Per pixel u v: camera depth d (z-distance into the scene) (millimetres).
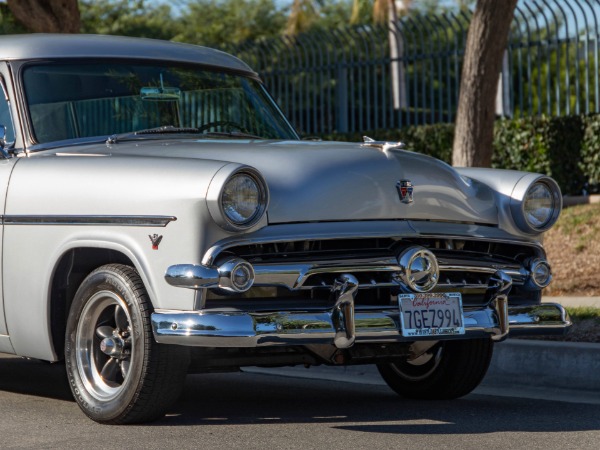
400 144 6316
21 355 6551
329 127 20094
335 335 5590
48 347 6293
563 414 6473
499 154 17422
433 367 6984
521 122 17172
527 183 6406
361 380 8102
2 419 6316
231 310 5461
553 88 30922
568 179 16969
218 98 7430
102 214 5844
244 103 7590
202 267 5430
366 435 5719
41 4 13070
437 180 6180
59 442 5574
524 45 17609
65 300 6332
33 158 6469
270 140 6750
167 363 5695
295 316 5520
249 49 20969
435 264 5867
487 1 13023
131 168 5863
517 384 7777
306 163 5926
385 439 5609
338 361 6191
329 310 5645
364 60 20750
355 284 5617
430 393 7035
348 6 42969
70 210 6008
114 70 7023
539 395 7332
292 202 5684
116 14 31422
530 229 6391
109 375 6059
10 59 6797
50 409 6645
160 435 5676
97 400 5980
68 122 6703
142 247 5660
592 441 5625
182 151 6191
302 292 5727
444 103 30516
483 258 6242
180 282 5457
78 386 6082
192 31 39938
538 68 17484
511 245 6438
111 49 7129
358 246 5824
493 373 7918
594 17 16875
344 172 5906
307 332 5531
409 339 5824
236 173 5480
